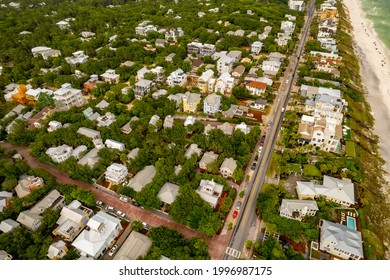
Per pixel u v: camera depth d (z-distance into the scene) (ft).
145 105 520.01
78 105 574.56
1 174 393.91
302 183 368.27
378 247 317.22
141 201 349.00
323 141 432.66
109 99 568.41
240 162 405.18
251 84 577.43
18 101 578.25
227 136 437.58
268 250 296.92
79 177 389.39
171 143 444.14
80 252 306.14
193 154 408.67
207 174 376.48
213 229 312.29
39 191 365.61
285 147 444.14
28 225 329.11
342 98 556.92
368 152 456.86
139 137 446.19
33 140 475.72
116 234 326.85
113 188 385.91
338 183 365.61
